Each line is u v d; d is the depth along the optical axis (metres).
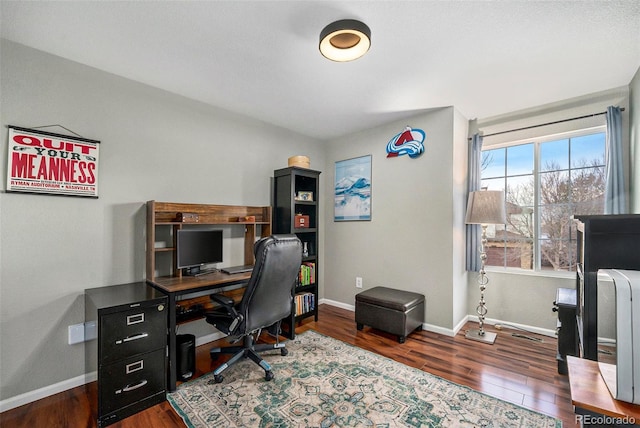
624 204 2.51
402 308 2.84
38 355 2.00
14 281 1.92
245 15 1.70
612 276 1.10
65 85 2.14
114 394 1.78
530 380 2.17
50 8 1.62
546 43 1.94
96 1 1.58
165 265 2.63
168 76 2.42
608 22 1.72
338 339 2.97
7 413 1.84
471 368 2.35
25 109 1.98
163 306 2.00
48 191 2.05
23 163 1.96
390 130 3.56
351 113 3.24
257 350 2.50
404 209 3.41
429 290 3.18
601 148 2.81
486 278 3.28
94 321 1.91
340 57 1.93
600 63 2.20
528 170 3.21
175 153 2.74
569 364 1.28
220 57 2.15
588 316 1.46
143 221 2.52
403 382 2.16
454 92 2.71
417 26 1.78
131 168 2.46
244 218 3.12
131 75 2.40
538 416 1.77
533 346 2.75
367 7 1.62
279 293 2.33
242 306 2.17
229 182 3.15
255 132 3.41
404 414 1.80
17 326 1.93
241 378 2.22
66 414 1.83
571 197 2.97
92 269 2.24
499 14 1.67
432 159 3.18
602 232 1.45
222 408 1.87
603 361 1.57
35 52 2.02
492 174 3.43
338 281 4.11
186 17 1.71
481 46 1.98
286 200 3.42
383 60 2.17
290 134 3.82
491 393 2.02
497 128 3.29
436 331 3.11
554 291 2.96
